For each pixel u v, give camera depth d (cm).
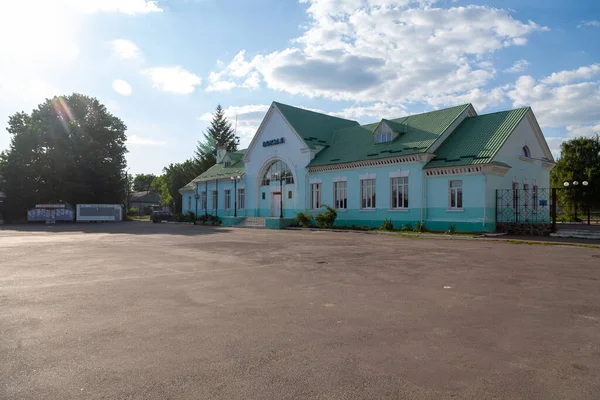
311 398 399
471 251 1620
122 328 623
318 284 960
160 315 696
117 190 6312
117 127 6400
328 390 416
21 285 968
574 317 674
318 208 3556
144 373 456
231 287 931
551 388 420
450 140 2877
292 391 414
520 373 456
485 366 475
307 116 4062
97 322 655
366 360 493
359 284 958
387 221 2866
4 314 707
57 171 5650
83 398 399
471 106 3109
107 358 501
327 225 3181
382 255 1506
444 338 571
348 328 618
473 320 657
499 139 2611
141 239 2373
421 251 1628
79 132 5894
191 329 616
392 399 398
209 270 1181
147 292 882
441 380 439
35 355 511
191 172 6769
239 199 4531
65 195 5712
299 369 467
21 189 5644
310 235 2611
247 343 554
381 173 3052
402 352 519
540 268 1182
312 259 1408
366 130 3631
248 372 459
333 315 690
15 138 5709
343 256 1484
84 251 1725
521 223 2412
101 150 6066
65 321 662
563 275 1066
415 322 647
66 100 5981
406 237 2405
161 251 1700
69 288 930
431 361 489
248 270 1177
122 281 1015
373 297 822
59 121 5900
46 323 651
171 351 524
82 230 3584
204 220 4572
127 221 6059
